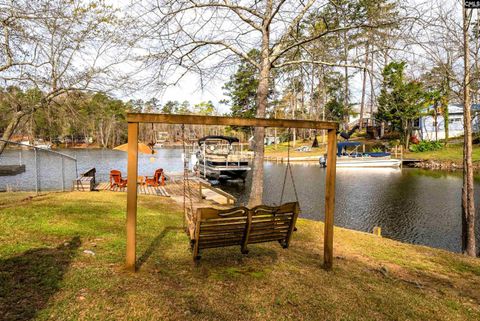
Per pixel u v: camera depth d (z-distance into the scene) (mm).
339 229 8242
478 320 3525
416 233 10977
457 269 5559
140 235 5770
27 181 19047
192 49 8250
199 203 10820
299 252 5609
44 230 5434
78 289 3318
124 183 14492
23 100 11289
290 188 19781
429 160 31266
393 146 39250
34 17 9156
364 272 4805
